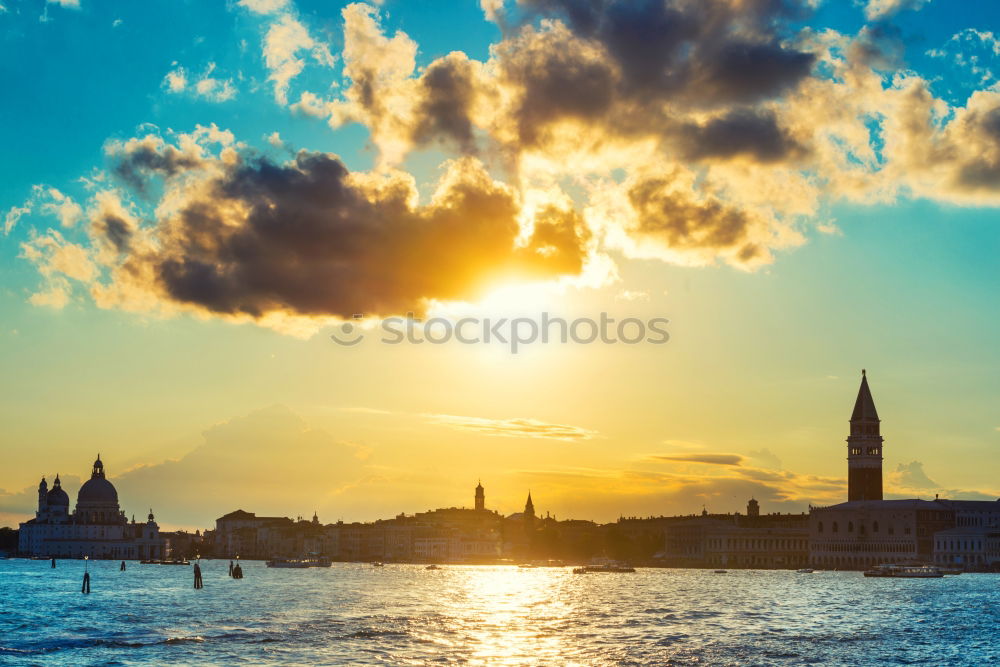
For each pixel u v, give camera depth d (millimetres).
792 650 174375
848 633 198000
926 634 196500
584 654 169750
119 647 171750
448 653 169250
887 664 161625
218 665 155750
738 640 187000
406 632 193750
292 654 166000
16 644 173875
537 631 199750
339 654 166500
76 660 159500
